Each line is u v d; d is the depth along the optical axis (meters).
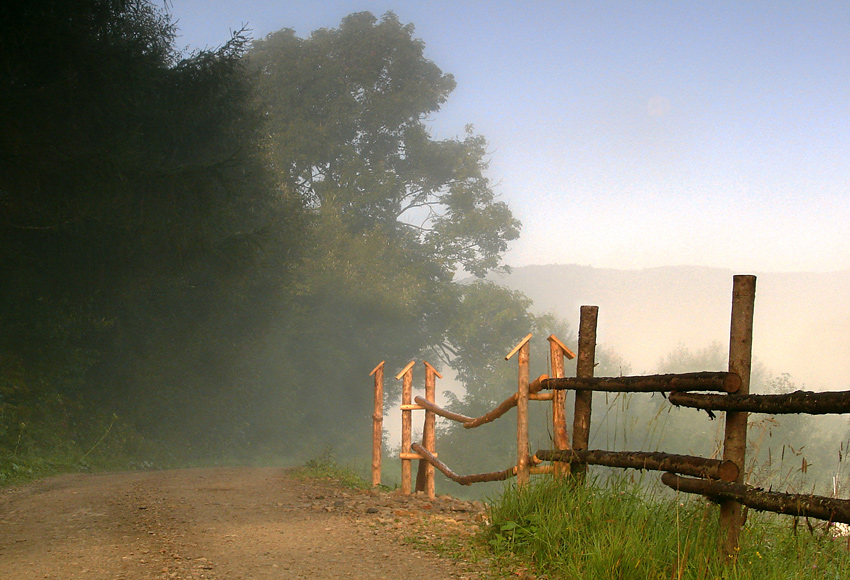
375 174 49.44
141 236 16.53
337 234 43.22
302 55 53.16
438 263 51.56
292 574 4.05
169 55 21.42
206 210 17.62
